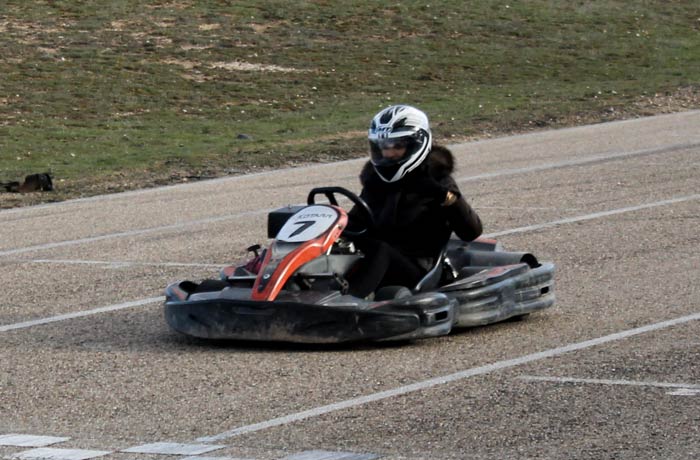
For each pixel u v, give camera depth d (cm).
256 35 8525
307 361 1731
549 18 9675
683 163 4081
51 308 2211
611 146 4672
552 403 1472
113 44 7981
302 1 9675
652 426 1364
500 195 3547
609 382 1562
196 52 7900
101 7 9038
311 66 7700
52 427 1447
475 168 4225
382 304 1762
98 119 5972
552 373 1622
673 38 9162
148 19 8756
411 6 9719
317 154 4797
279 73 7444
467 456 1278
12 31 8162
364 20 9200
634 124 5453
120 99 6500
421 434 1362
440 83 7312
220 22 8812
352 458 1280
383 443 1332
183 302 1838
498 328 1930
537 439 1329
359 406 1488
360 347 1811
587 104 6197
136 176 4369
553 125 5584
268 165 4566
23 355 1839
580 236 2802
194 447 1342
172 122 5922
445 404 1484
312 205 1891
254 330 1780
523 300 1950
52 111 6116
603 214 3105
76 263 2698
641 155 4356
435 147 1955
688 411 1418
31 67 7194
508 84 7300
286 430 1397
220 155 4847
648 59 8294
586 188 3603
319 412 1466
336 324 1750
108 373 1706
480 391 1541
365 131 5516
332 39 8575
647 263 2447
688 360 1666
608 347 1767
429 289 1883
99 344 1898
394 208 1902
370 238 1892
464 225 1911
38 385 1652
